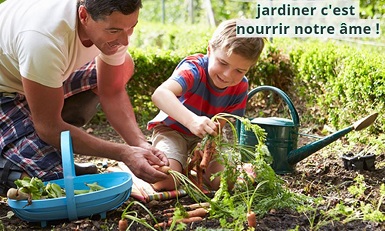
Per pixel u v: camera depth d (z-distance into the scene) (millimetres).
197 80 3201
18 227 2719
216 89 3262
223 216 2658
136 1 2604
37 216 2621
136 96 5500
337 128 4512
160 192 3146
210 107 3342
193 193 2963
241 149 2986
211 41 3158
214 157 3246
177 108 2979
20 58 2764
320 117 4844
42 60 2697
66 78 3002
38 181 2725
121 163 3721
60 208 2613
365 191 3076
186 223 2627
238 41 3004
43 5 2834
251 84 5535
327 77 4727
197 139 3391
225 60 3057
